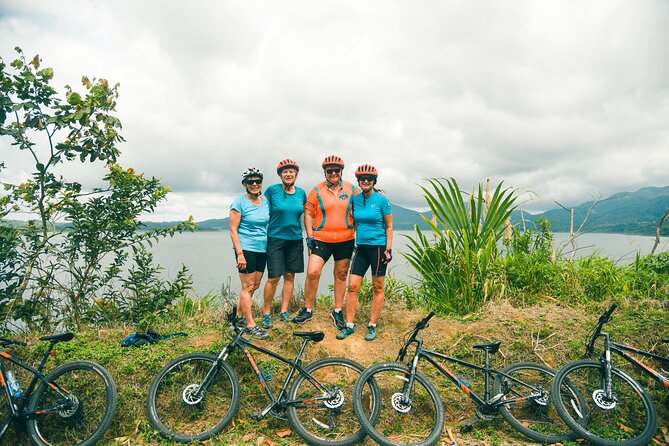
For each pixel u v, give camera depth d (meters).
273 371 4.11
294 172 4.62
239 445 3.39
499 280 6.06
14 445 3.43
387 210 4.51
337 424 3.70
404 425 3.70
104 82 5.52
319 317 5.11
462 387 3.68
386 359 4.39
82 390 3.72
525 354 4.48
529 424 3.69
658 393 3.92
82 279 5.53
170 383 3.83
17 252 5.21
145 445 3.39
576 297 5.89
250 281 4.51
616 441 3.28
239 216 4.47
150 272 5.93
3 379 3.45
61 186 5.57
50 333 5.08
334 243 4.68
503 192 6.17
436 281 6.15
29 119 5.18
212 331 4.91
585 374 3.81
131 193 5.90
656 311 5.11
